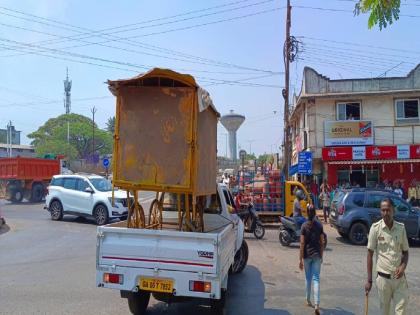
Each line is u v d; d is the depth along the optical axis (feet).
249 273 33.86
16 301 24.66
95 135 319.27
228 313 23.58
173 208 27.37
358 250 46.50
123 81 20.81
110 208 60.13
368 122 87.35
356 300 26.45
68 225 60.70
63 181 65.67
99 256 20.27
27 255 39.37
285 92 77.77
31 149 306.35
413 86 87.66
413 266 38.06
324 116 89.20
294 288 29.25
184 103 20.76
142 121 21.09
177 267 19.38
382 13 11.96
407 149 86.17
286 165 77.00
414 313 23.90
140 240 19.90
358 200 51.65
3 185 99.25
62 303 24.39
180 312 23.81
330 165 88.07
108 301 24.94
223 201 27.22
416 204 81.05
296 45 77.46
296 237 46.83
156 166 20.90
